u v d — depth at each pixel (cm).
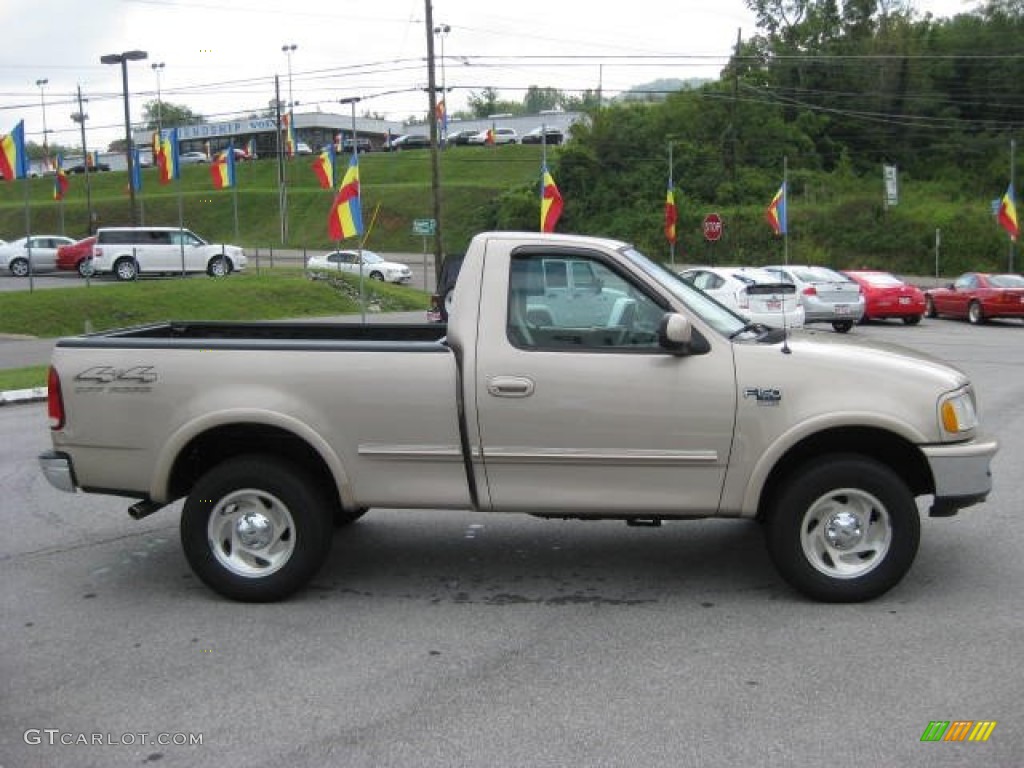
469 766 364
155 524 729
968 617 509
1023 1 7006
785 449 512
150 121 11156
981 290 2661
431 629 505
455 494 532
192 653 478
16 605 552
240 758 374
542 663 459
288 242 6594
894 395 512
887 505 518
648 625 506
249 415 530
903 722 394
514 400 520
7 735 396
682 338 500
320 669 456
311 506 541
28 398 1432
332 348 533
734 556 624
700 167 6003
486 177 7300
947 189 6116
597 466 522
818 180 6031
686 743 379
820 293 2305
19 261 3991
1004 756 368
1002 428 1048
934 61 6769
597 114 6300
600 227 5778
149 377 541
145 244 3622
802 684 430
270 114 9075
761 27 7519
